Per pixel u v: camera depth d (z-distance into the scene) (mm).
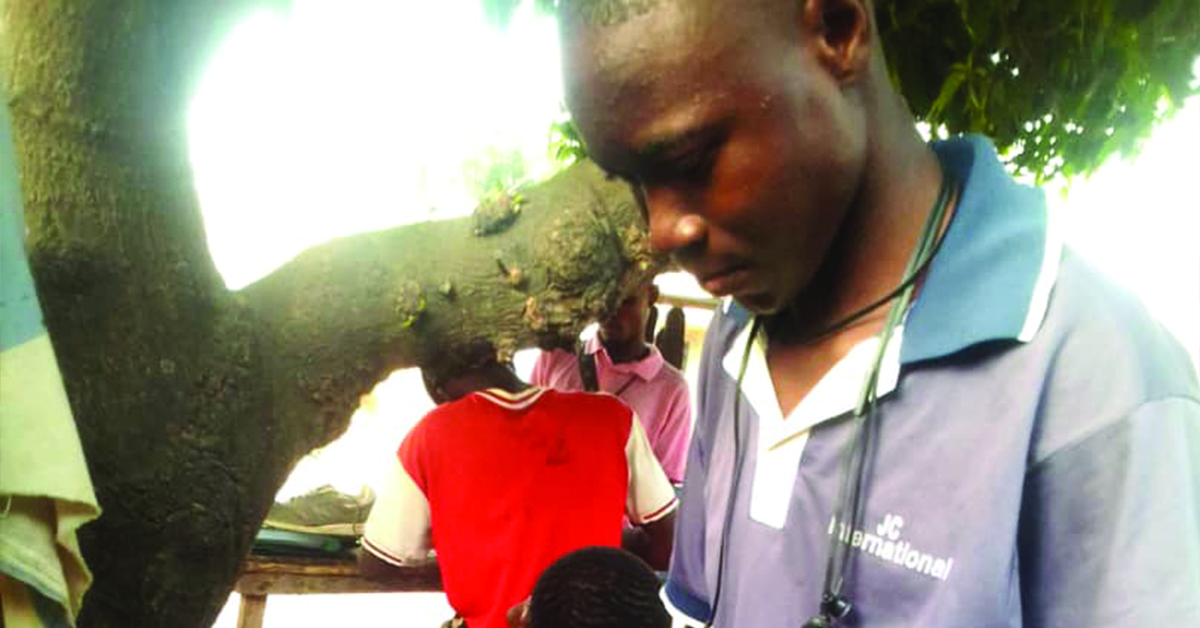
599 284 1635
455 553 2322
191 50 1412
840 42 726
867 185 798
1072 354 728
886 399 805
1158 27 1704
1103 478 705
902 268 828
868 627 794
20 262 926
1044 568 743
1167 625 662
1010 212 795
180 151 1471
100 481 1444
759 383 932
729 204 696
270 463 1626
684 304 4195
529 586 2283
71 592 1003
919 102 1788
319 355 1637
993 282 765
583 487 2355
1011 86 1749
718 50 664
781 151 684
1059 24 1670
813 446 857
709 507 1034
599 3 698
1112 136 1767
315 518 2826
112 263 1405
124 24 1339
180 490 1505
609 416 2455
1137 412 698
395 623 5148
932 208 831
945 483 761
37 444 898
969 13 1643
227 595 1679
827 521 840
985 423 750
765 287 756
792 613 858
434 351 1700
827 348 871
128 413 1447
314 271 1655
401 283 1639
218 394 1523
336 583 2742
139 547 1501
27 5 1360
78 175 1382
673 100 671
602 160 729
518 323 1658
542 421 2365
